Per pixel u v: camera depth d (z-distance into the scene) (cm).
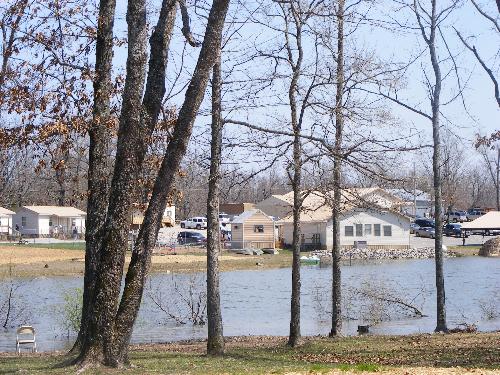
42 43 1780
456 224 9844
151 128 1360
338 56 2053
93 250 1706
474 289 4388
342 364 1559
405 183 1966
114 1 1762
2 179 4109
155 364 1482
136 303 1347
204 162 1820
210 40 1345
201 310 3366
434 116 2402
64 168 1812
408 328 2812
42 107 1725
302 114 1908
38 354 2038
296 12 1823
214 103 1769
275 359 1756
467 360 1636
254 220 8000
